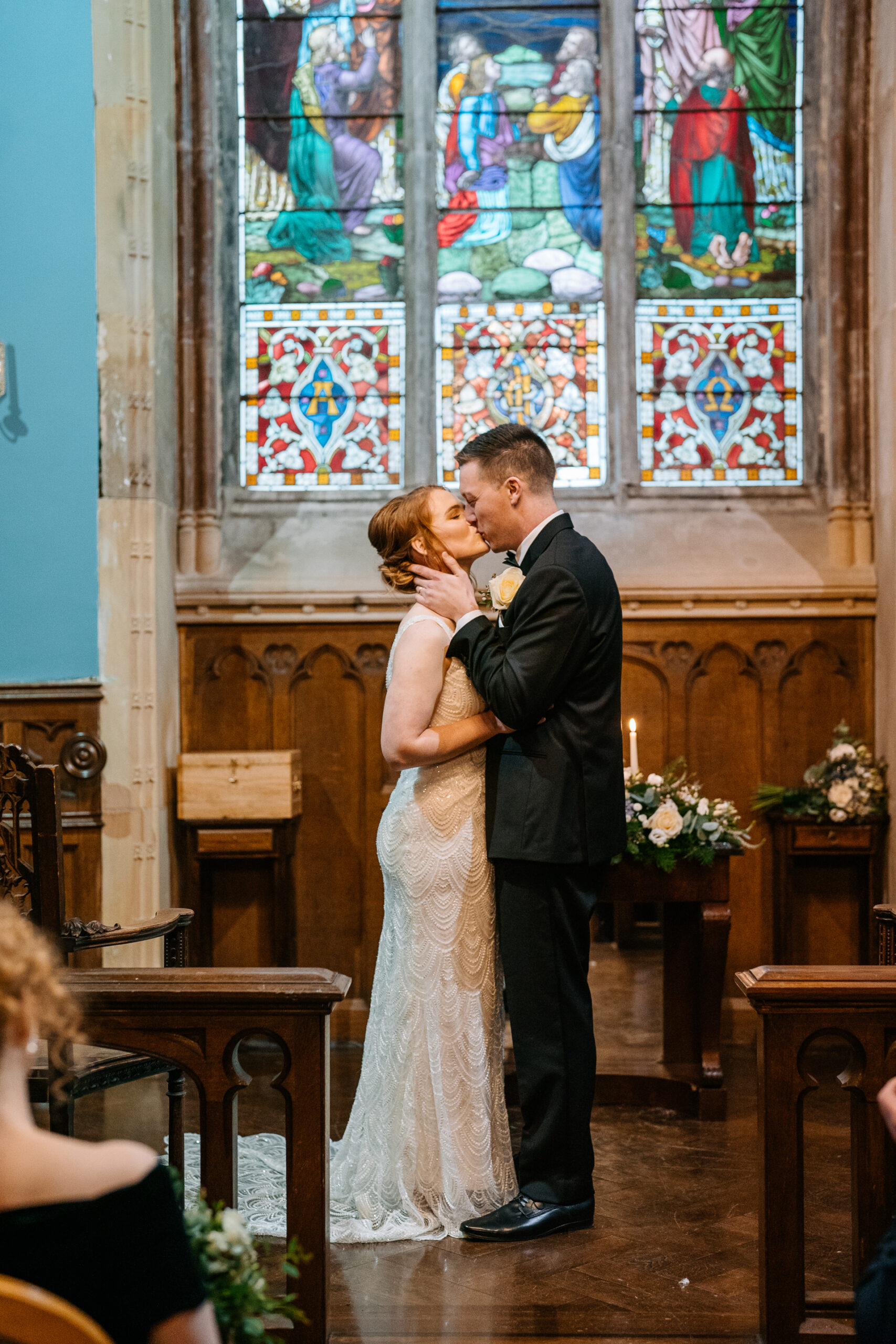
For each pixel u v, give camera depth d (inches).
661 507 217.8
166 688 204.7
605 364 222.7
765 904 207.8
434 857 119.6
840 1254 111.1
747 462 221.0
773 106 222.8
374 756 211.9
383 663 212.8
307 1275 89.9
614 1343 93.4
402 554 123.2
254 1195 124.7
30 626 192.4
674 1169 135.5
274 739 212.7
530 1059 116.6
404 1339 94.6
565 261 224.1
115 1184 44.5
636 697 213.0
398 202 224.7
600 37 224.4
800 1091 90.0
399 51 225.3
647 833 153.9
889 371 202.1
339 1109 161.2
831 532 215.3
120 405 195.8
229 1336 55.3
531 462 120.7
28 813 183.0
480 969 120.5
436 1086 118.3
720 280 222.7
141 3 198.1
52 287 193.9
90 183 195.2
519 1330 95.9
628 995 207.9
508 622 119.2
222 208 222.4
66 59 195.0
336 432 222.8
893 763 197.0
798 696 211.8
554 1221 115.7
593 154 224.8
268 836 198.1
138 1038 91.4
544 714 115.3
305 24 224.8
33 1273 42.4
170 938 122.1
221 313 221.9
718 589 211.2
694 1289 103.4
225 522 218.2
